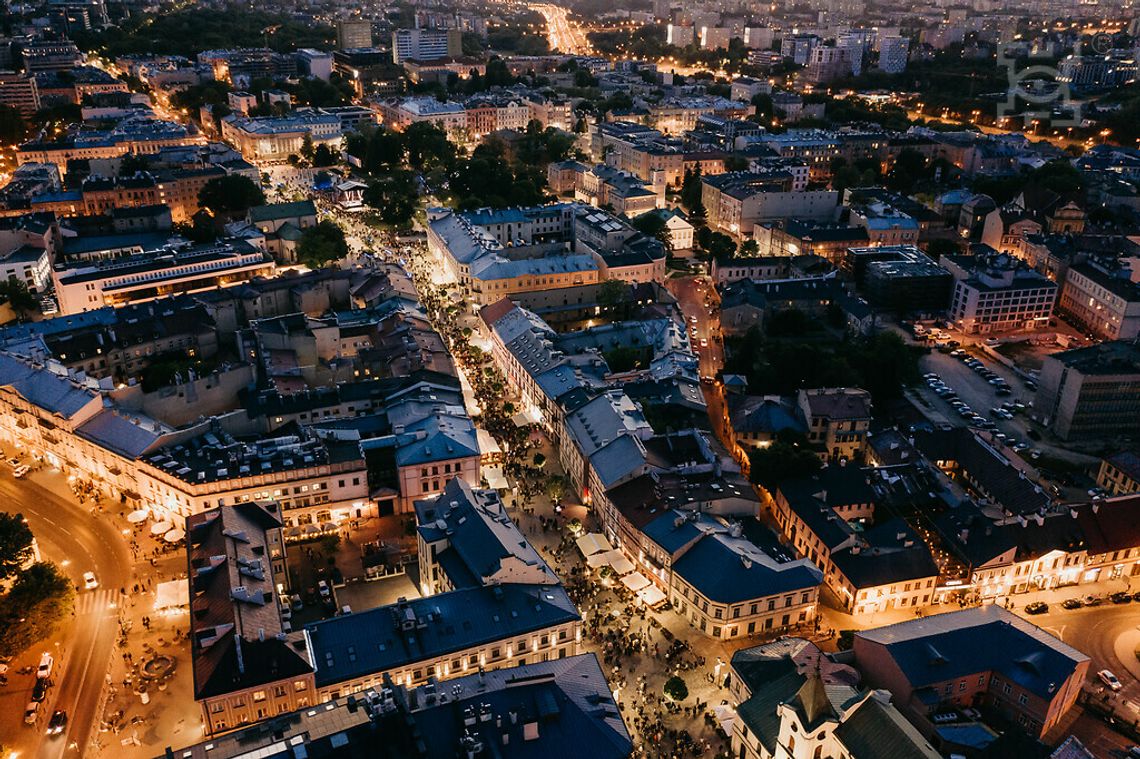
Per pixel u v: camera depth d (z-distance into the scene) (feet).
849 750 472.85
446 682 505.66
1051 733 555.28
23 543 630.33
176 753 447.83
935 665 551.18
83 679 569.23
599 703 501.15
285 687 514.68
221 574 575.79
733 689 563.48
